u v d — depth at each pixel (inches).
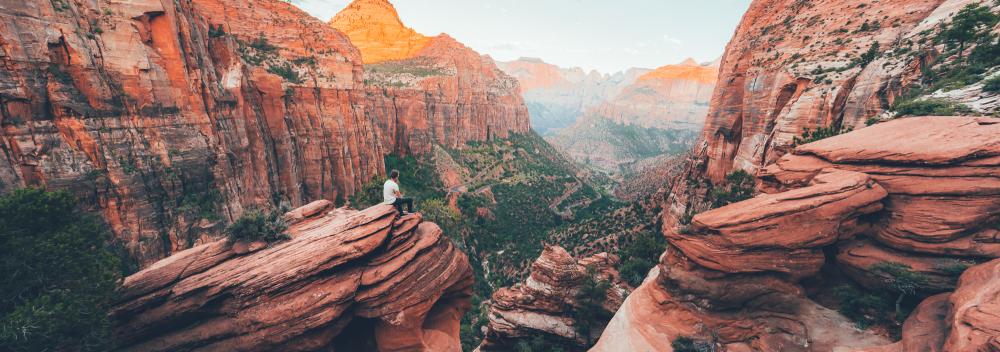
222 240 526.9
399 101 5743.1
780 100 1998.0
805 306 661.9
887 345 505.4
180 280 470.0
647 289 855.1
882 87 1433.3
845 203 646.5
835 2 2233.0
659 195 3248.0
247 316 452.1
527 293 1560.0
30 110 1152.2
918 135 684.1
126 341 440.5
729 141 2566.4
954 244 567.5
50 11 1231.5
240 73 2194.9
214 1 2778.1
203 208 1649.9
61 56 1253.1
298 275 465.4
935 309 508.4
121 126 1402.6
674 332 720.3
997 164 577.6
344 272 496.4
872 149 700.0
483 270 3346.5
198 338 449.4
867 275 621.6
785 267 662.5
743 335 663.8
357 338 545.0
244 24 2950.3
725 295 693.9
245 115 2234.3
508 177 6673.2
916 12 1694.1
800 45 2144.4
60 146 1214.9
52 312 383.9
